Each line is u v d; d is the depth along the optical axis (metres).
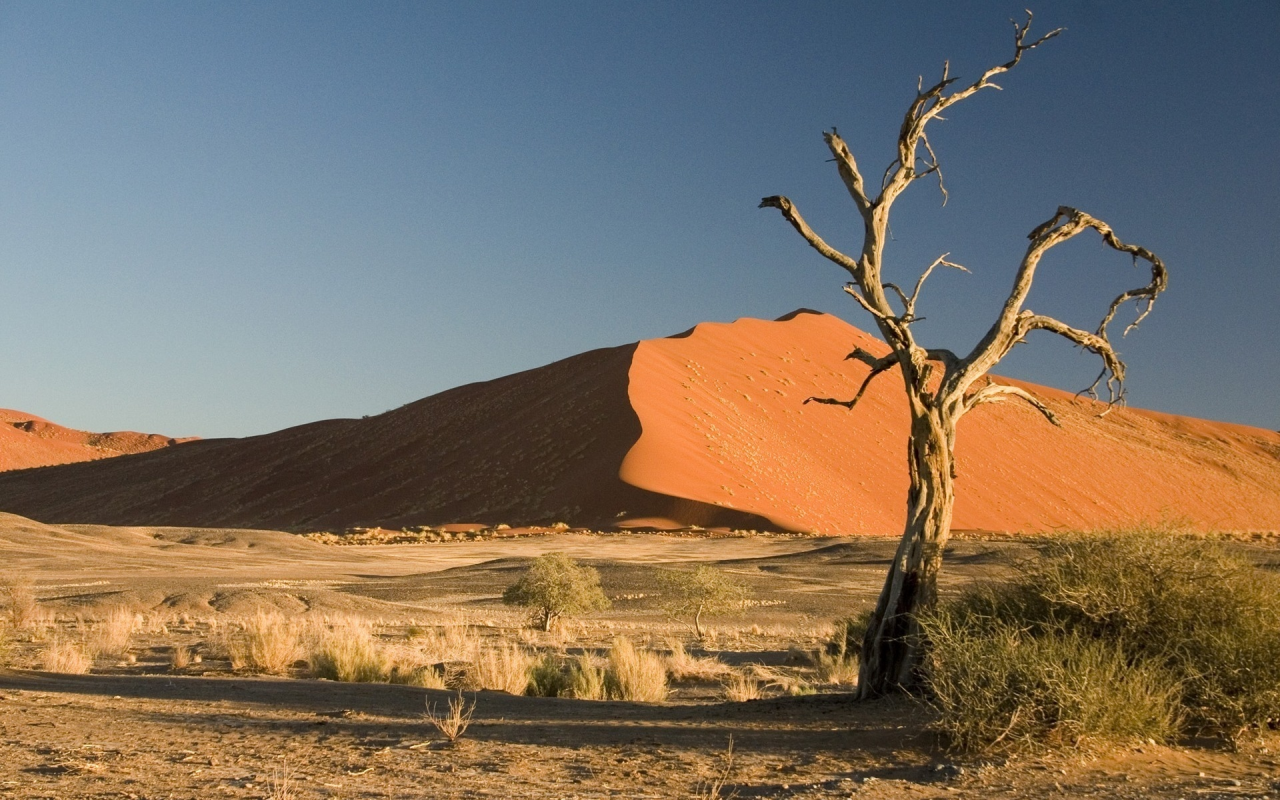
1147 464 146.38
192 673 17.88
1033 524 107.94
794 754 8.26
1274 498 160.00
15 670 15.30
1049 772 7.29
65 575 47.22
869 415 119.06
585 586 30.67
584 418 98.75
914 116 11.12
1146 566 9.20
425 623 30.88
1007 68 11.38
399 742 8.95
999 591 10.04
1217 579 8.98
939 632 8.98
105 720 10.06
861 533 87.31
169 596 33.75
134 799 6.70
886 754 8.06
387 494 103.56
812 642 28.12
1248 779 6.98
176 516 119.94
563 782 7.39
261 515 110.31
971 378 10.99
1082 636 9.02
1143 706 7.99
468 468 101.75
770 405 110.75
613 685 16.00
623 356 111.94
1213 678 8.31
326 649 17.62
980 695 8.05
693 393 104.44
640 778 7.50
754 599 41.41
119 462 159.12
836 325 148.62
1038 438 135.38
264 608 32.25
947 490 10.84
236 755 8.35
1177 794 6.60
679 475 84.25
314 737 9.20
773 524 76.50
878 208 11.17
